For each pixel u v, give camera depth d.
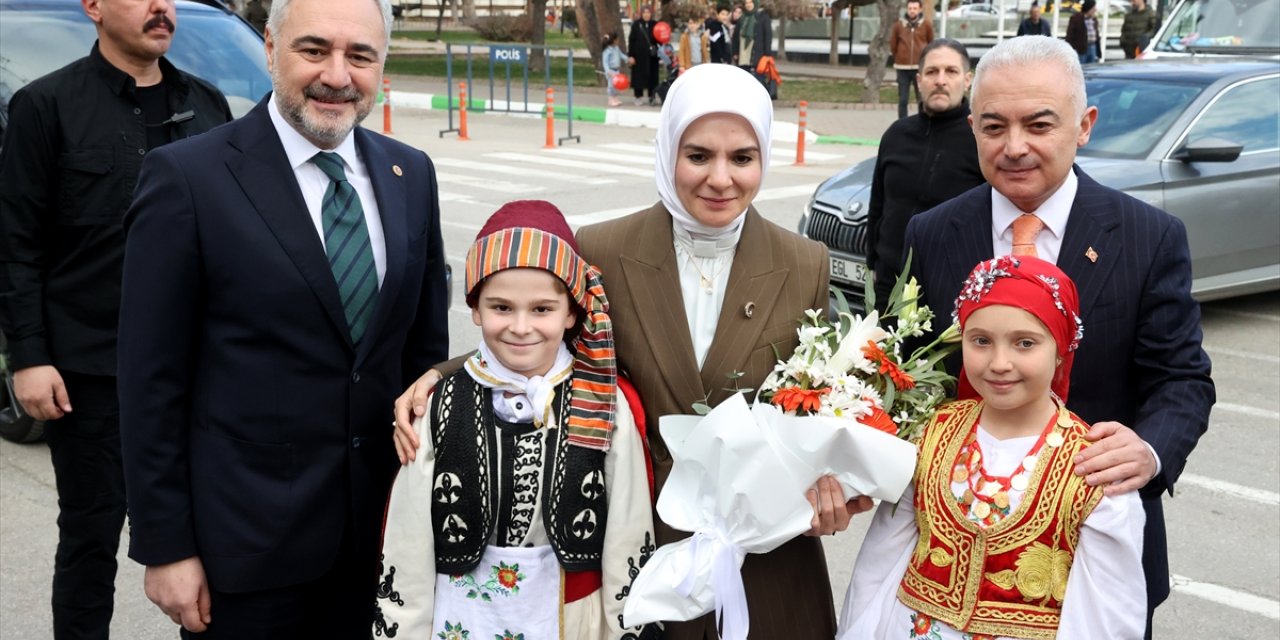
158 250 2.26
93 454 3.20
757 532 2.24
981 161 2.48
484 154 15.22
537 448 2.32
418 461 2.32
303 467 2.37
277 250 2.29
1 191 3.05
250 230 2.28
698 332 2.50
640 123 18.94
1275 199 7.12
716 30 21.30
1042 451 2.21
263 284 2.28
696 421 2.33
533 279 2.28
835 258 6.77
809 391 2.29
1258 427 5.64
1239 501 4.81
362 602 2.61
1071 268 2.41
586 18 26.80
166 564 2.33
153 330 2.27
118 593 4.02
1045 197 2.46
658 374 2.45
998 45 2.45
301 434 2.35
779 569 2.48
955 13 28.81
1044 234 2.47
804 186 12.66
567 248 2.32
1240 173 7.00
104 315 3.14
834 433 2.19
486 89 23.86
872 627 2.33
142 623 3.83
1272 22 8.90
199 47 5.15
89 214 3.11
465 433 2.32
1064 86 2.34
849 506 2.31
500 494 2.31
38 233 3.10
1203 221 6.93
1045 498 2.18
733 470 2.22
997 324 2.16
